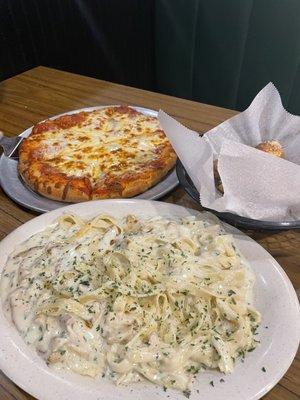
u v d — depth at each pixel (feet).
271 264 0.95
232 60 2.47
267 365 0.78
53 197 1.29
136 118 1.66
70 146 1.53
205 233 1.05
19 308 0.93
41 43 2.72
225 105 2.67
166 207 1.15
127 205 1.17
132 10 2.98
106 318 0.87
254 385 0.75
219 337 0.84
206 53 2.57
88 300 0.91
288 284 0.90
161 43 2.80
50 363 0.82
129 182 1.28
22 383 0.79
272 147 1.23
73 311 0.89
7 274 1.03
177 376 0.79
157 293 0.91
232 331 0.86
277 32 2.23
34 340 0.87
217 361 0.80
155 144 1.50
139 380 0.80
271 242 1.11
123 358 0.82
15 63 2.68
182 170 1.15
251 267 0.97
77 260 1.01
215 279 0.94
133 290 0.92
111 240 1.06
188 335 0.86
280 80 2.34
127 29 3.08
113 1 2.86
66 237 1.09
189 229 1.06
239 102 2.60
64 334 0.86
